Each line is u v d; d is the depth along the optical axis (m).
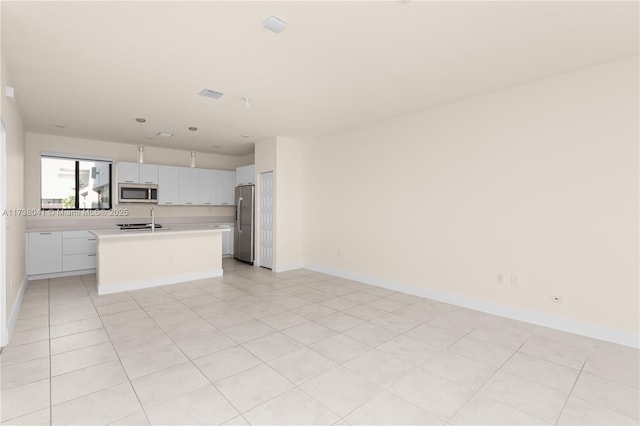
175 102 4.03
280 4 2.08
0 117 2.52
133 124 5.07
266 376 2.32
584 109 3.06
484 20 2.26
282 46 2.65
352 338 3.00
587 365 2.50
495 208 3.67
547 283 3.31
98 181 6.37
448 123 4.07
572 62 2.93
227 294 4.48
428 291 4.32
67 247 5.54
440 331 3.18
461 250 3.97
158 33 2.45
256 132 5.64
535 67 3.03
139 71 3.13
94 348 2.76
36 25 2.33
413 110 4.36
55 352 2.68
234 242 7.45
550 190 3.28
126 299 4.21
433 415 1.90
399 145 4.65
